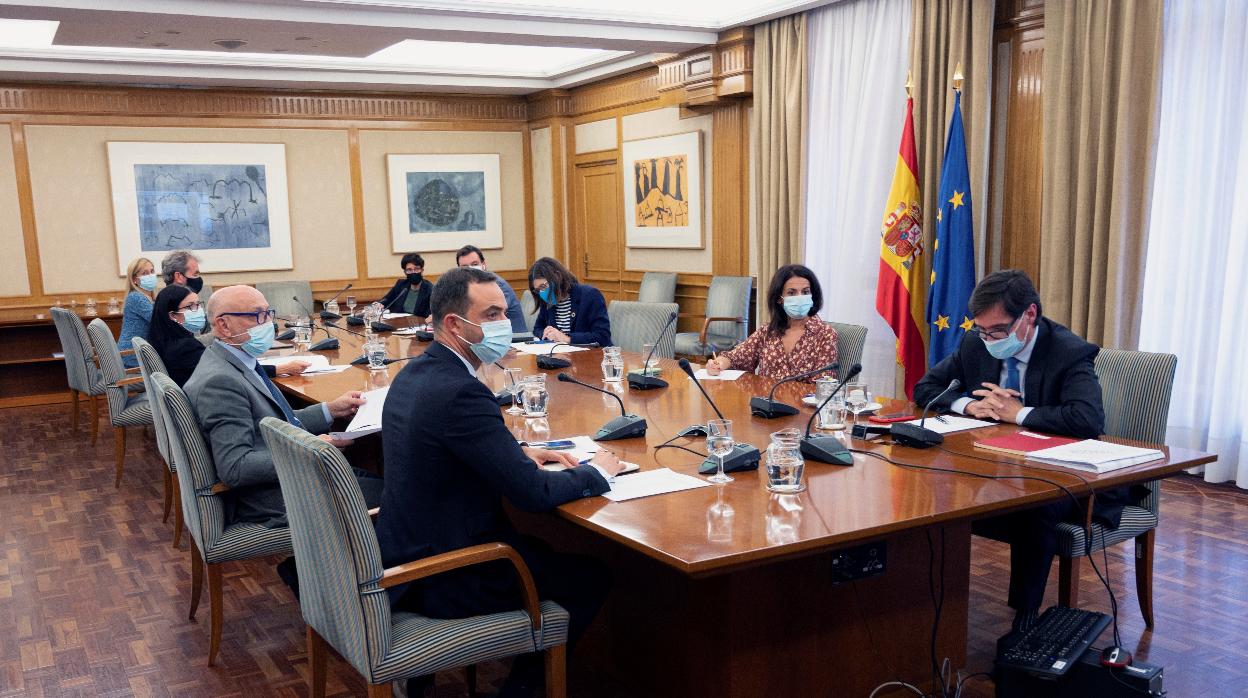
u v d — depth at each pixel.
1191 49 4.49
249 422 2.91
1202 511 4.30
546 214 9.60
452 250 9.48
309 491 2.00
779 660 2.38
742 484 2.32
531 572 2.24
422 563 2.02
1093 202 4.73
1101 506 2.83
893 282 5.58
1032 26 5.09
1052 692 2.27
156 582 3.75
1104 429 3.08
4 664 3.03
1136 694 2.14
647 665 2.62
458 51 8.45
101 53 7.14
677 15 6.57
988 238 5.44
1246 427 4.52
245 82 7.91
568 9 6.14
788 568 2.36
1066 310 4.89
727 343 7.07
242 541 2.92
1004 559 3.77
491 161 9.53
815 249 6.65
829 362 3.87
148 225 8.12
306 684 2.87
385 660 2.00
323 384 4.03
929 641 2.66
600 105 8.79
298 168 8.69
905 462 2.49
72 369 6.38
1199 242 4.56
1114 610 2.63
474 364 2.35
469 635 2.07
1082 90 4.69
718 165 7.51
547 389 3.74
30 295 7.77
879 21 5.90
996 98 5.35
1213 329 4.60
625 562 2.66
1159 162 4.64
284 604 3.52
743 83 6.88
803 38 6.43
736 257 7.46
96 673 2.96
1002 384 3.11
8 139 7.57
